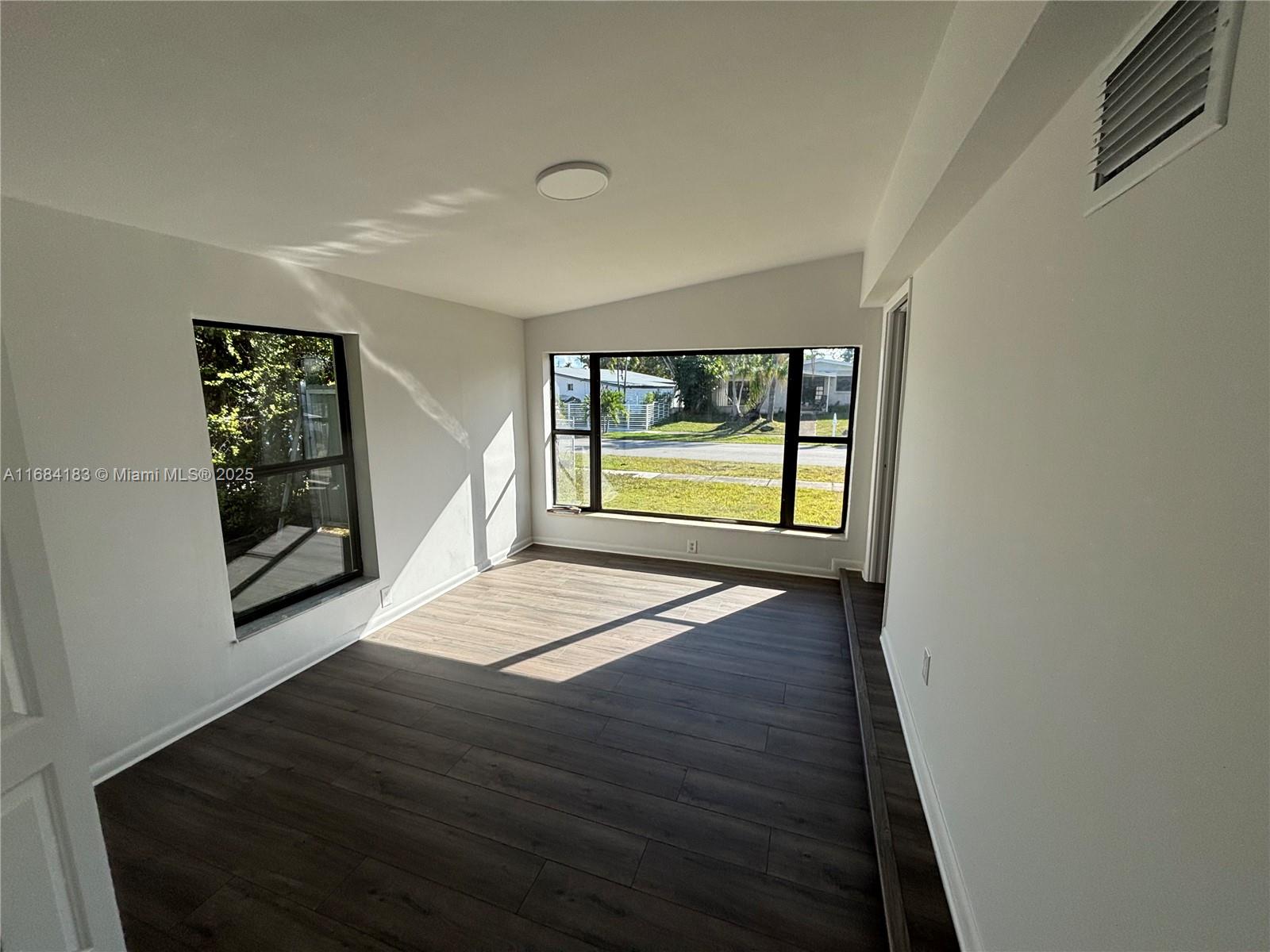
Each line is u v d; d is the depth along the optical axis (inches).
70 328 78.4
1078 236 40.6
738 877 69.0
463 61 52.4
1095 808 35.2
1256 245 23.0
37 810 41.3
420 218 92.8
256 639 109.3
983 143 50.3
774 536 179.6
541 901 65.9
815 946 60.6
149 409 88.7
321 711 104.3
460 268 125.4
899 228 84.0
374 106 58.4
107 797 82.0
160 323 89.5
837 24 52.7
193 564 96.7
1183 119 28.6
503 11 45.9
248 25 43.6
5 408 38.3
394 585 144.2
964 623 64.7
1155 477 30.2
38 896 41.6
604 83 58.8
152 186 71.5
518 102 60.6
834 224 120.3
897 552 112.2
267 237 94.7
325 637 125.0
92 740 84.4
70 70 46.4
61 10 39.4
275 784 85.1
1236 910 23.8
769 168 86.0
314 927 62.9
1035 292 48.3
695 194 94.2
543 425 203.6
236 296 101.0
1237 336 24.1
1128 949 31.4
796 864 70.8
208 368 103.0
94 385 81.5
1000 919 48.8
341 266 115.6
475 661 123.5
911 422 104.0
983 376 61.9
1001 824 50.1
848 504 172.6
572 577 176.9
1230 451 24.4
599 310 187.2
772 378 179.0
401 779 86.3
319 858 71.9
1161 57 30.5
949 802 65.8
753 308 167.9
